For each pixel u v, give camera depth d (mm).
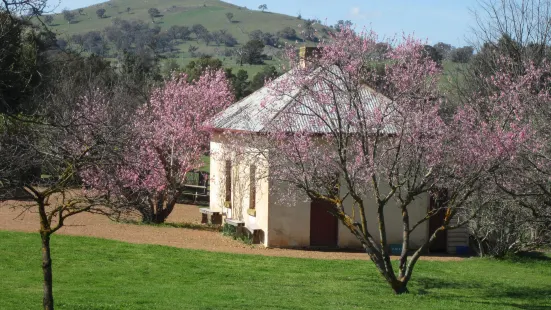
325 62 14617
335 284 15695
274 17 170375
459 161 14117
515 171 13562
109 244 19078
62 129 10062
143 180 23484
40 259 16516
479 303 14109
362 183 16375
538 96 15156
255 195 22766
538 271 19266
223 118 25766
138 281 14930
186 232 23797
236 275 16234
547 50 22562
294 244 21578
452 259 21234
